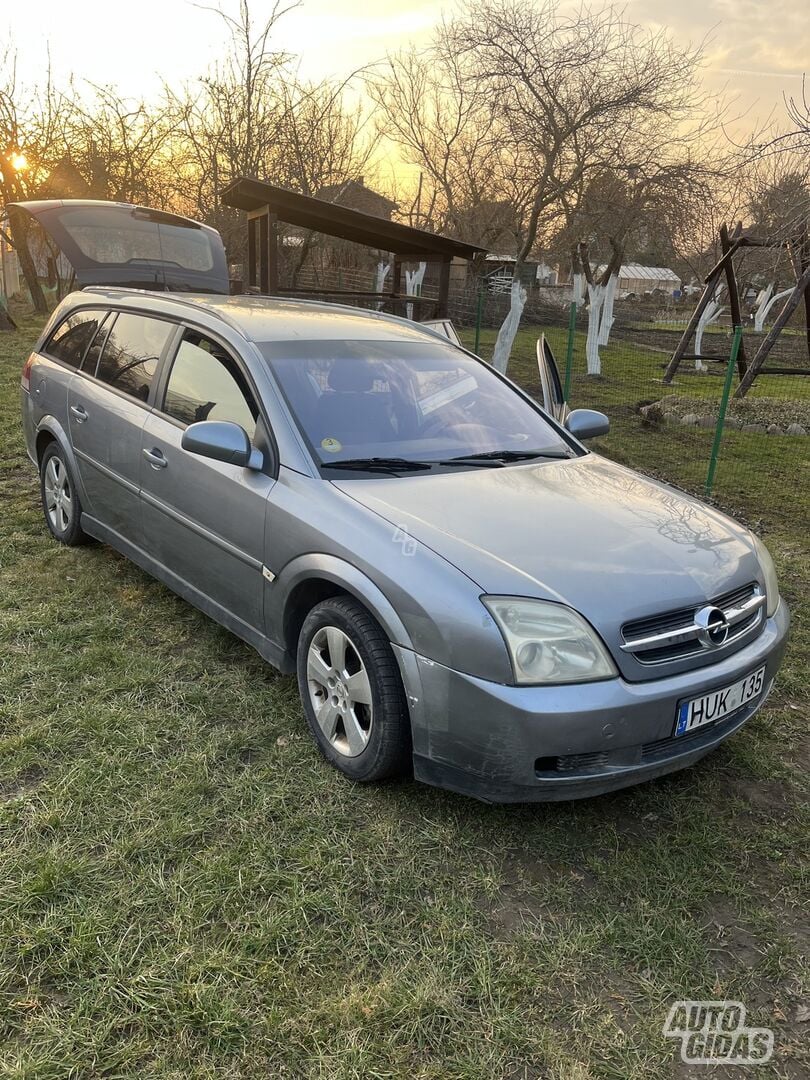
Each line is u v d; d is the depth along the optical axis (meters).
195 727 3.20
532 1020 2.05
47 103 19.53
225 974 2.09
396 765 2.82
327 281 23.89
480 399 3.99
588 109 12.10
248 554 3.32
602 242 18.77
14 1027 1.91
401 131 24.52
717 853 2.72
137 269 8.61
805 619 4.80
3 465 6.72
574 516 3.05
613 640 2.54
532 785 2.52
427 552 2.70
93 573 4.61
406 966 2.17
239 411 3.52
